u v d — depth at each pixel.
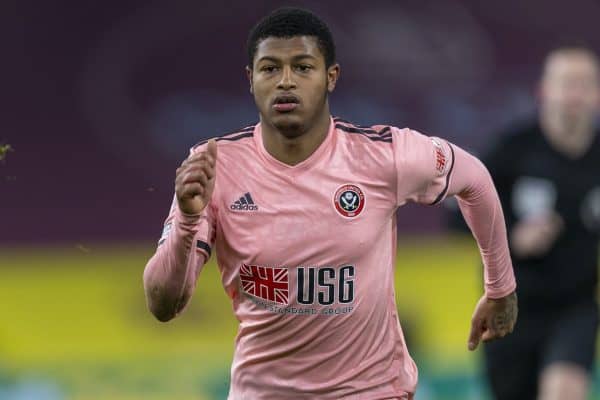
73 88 36.75
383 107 38.12
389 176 17.80
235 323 34.59
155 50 37.06
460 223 29.20
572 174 29.42
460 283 37.09
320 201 17.58
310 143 17.62
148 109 37.03
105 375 33.44
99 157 36.78
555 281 29.20
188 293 17.56
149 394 33.38
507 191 30.00
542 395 29.28
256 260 17.67
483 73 38.91
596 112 36.16
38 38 36.56
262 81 17.16
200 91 37.16
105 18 36.91
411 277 37.12
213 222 17.91
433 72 38.56
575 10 39.62
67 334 34.22
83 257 36.03
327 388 18.06
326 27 17.50
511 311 19.66
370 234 17.70
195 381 33.53
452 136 38.59
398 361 18.50
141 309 34.88
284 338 17.97
